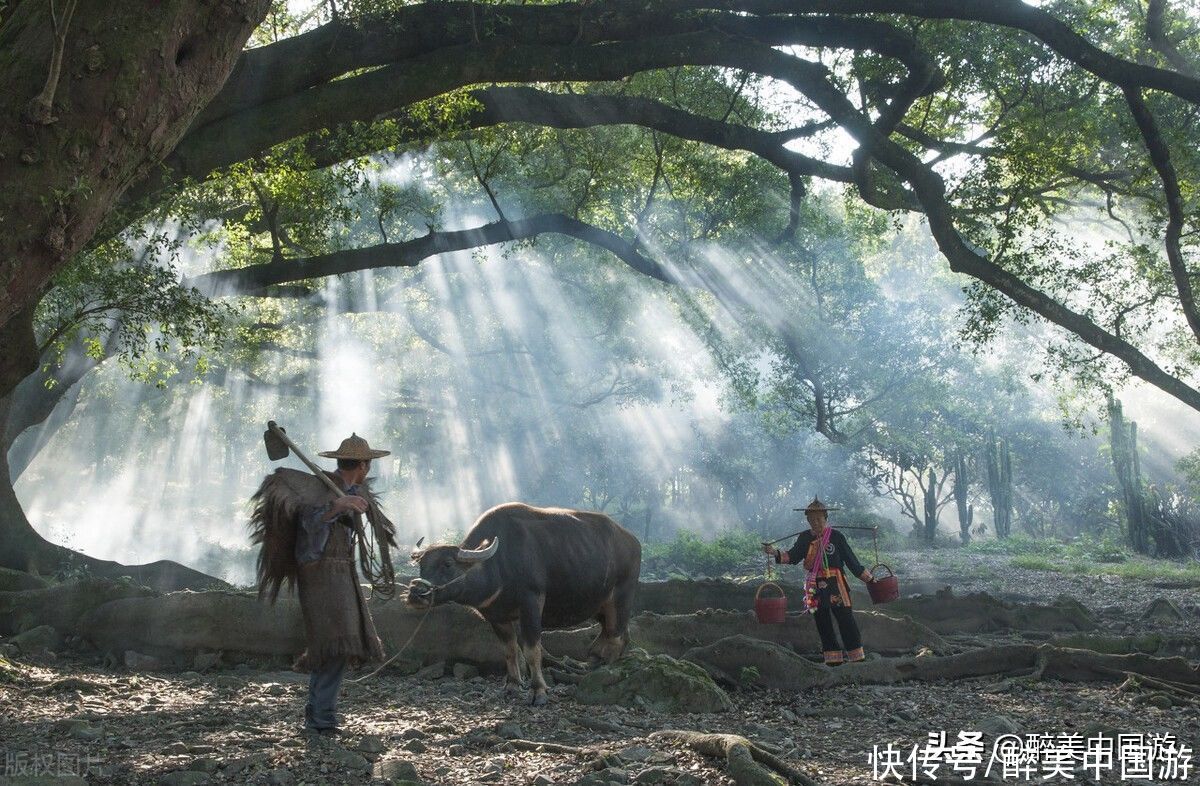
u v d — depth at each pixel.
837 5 13.34
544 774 5.61
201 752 5.76
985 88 17.34
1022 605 13.03
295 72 12.05
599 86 19.28
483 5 12.62
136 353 12.83
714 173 20.36
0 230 6.64
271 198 15.45
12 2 8.07
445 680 9.40
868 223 25.38
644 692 8.05
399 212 21.92
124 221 11.12
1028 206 16.30
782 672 9.05
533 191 22.12
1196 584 21.52
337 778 5.30
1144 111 14.89
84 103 6.85
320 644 5.86
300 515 5.89
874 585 9.83
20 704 7.40
